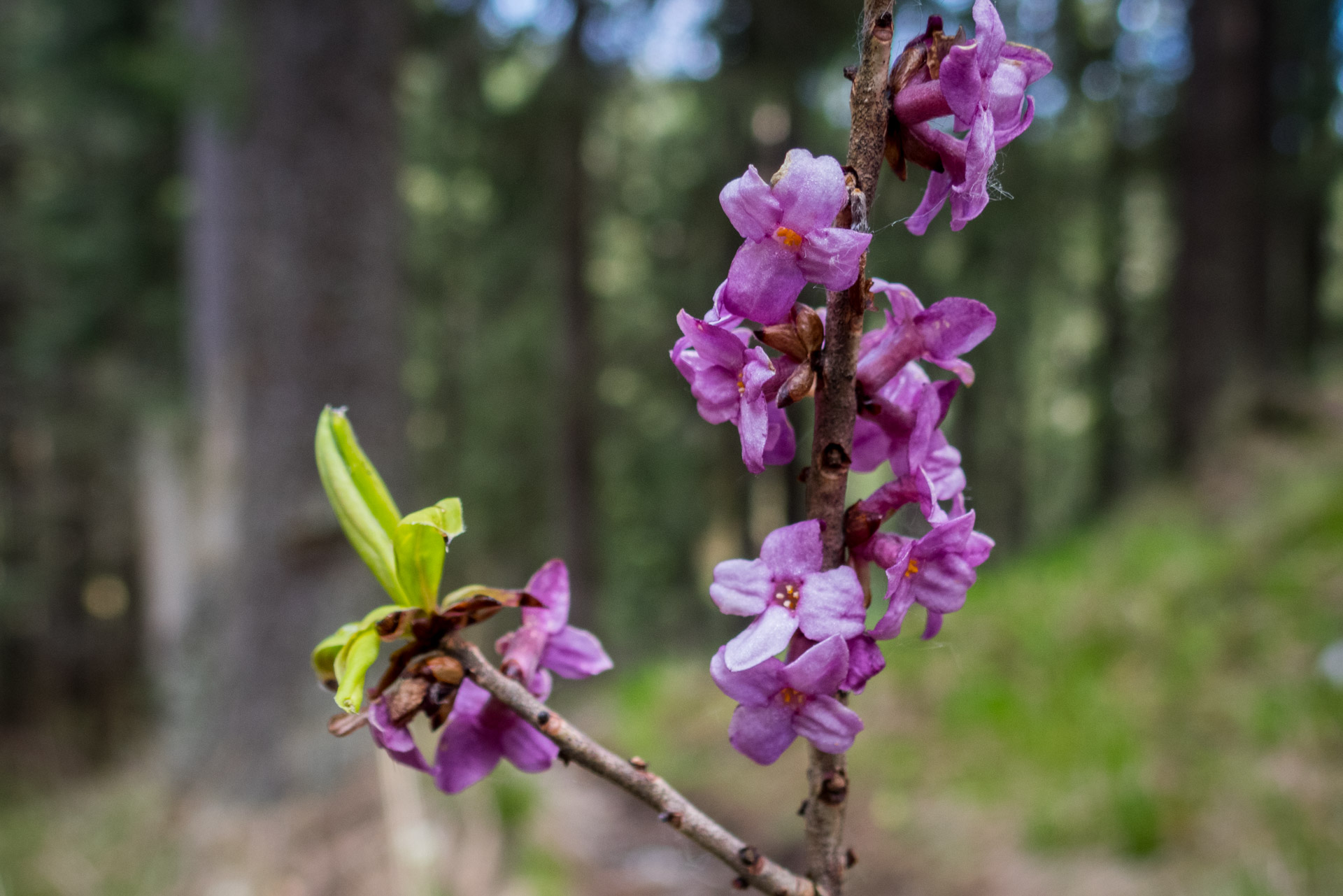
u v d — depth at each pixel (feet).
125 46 20.56
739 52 33.86
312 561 19.76
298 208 19.71
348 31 19.81
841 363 2.77
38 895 18.30
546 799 16.78
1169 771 14.26
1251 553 20.29
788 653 2.78
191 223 22.81
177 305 32.55
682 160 47.16
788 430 2.95
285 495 19.69
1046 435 82.69
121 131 29.07
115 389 34.55
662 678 26.27
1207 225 33.19
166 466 27.86
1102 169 41.42
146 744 35.27
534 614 3.26
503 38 32.27
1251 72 33.14
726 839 2.86
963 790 16.15
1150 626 19.26
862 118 2.78
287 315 19.77
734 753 20.81
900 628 2.67
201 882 17.40
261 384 19.88
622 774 2.89
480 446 57.41
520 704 2.91
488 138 36.96
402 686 2.89
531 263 47.85
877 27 2.75
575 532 45.01
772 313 2.68
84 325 34.30
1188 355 33.37
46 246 34.14
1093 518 42.09
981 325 2.94
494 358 52.85
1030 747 16.55
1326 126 39.14
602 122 46.11
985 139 2.69
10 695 42.11
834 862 2.92
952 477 3.14
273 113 19.66
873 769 17.95
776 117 42.47
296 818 18.16
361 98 20.01
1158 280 54.90
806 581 2.64
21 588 41.24
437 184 48.88
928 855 15.03
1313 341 48.75
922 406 2.95
